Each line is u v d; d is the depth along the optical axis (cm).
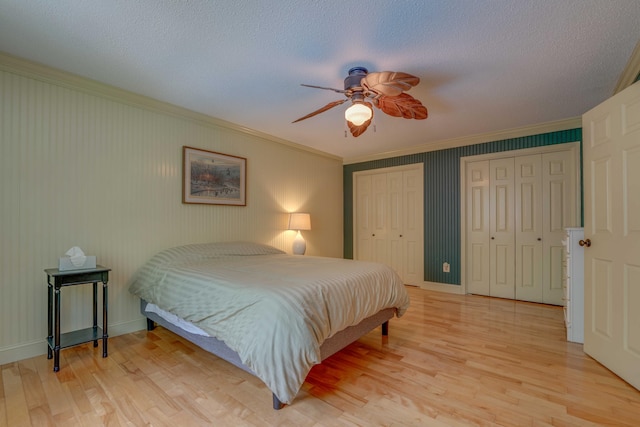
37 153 223
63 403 167
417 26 173
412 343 252
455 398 173
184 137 312
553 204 364
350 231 543
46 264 227
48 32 180
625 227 191
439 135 400
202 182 326
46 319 228
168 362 216
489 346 245
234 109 307
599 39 184
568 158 354
